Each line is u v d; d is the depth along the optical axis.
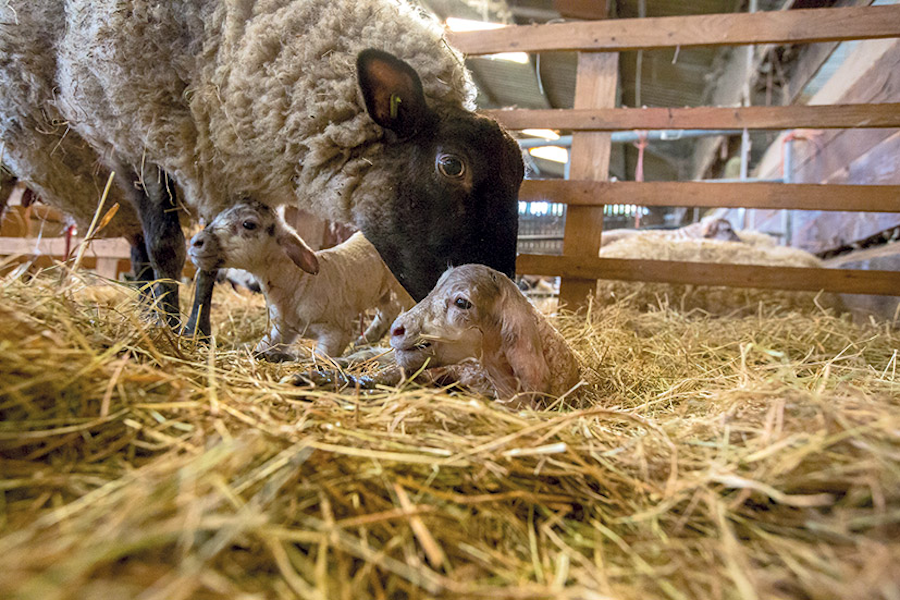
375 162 0.70
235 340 0.97
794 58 2.28
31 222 1.67
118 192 0.92
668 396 0.59
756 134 2.91
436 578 0.25
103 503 0.25
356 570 0.26
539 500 0.33
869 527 0.28
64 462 0.30
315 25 0.71
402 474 0.33
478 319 0.56
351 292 0.91
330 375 0.52
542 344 0.60
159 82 0.72
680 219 4.69
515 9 2.90
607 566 0.28
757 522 0.31
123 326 0.49
